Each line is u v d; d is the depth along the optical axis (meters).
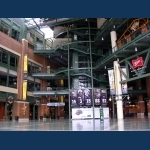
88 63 44.88
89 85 43.38
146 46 27.81
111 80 33.22
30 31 45.56
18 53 38.09
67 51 45.31
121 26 37.31
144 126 13.83
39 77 45.06
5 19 35.75
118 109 32.22
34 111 43.09
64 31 46.25
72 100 38.88
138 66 26.55
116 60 34.19
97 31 45.78
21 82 37.78
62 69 44.66
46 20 44.47
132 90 45.81
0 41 33.22
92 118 37.78
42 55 47.44
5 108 33.53
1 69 32.94
